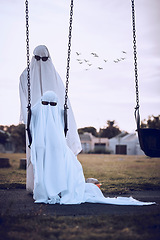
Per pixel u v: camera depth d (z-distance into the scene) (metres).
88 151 49.62
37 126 6.09
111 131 55.69
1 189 7.89
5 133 45.59
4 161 14.77
